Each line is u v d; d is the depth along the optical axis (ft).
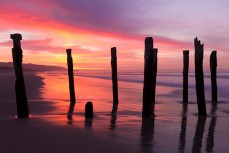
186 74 67.21
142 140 28.14
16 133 29.14
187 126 37.14
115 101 59.88
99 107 53.16
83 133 29.91
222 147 26.99
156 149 25.26
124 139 28.19
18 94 38.42
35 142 25.79
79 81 158.30
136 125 36.14
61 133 29.58
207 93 98.48
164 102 65.98
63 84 115.96
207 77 248.11
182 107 57.57
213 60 70.79
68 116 41.39
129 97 74.02
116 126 34.81
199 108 47.96
